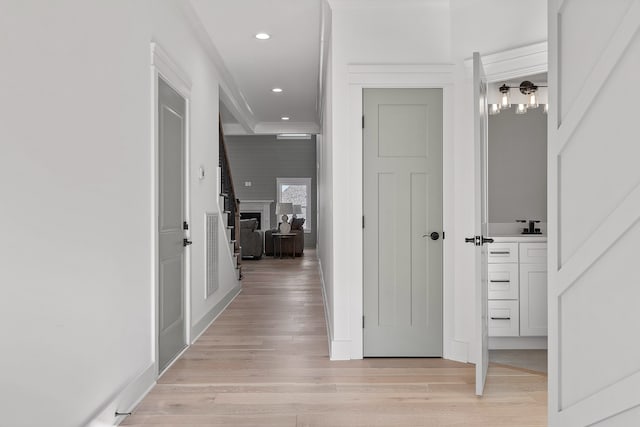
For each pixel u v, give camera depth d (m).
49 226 1.85
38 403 1.78
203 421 2.49
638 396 1.34
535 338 4.13
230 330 4.55
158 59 3.14
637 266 1.36
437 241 3.67
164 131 3.36
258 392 2.91
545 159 4.63
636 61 1.36
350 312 3.64
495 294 4.05
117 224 2.51
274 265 10.04
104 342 2.35
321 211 8.16
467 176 3.56
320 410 2.64
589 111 1.60
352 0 3.57
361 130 3.65
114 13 2.49
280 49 5.11
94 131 2.25
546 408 2.66
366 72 3.62
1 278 1.57
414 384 3.05
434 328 3.67
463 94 3.57
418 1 3.57
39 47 1.80
